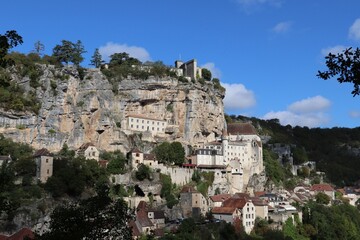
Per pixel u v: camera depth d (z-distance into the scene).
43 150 167.88
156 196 185.75
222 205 185.38
